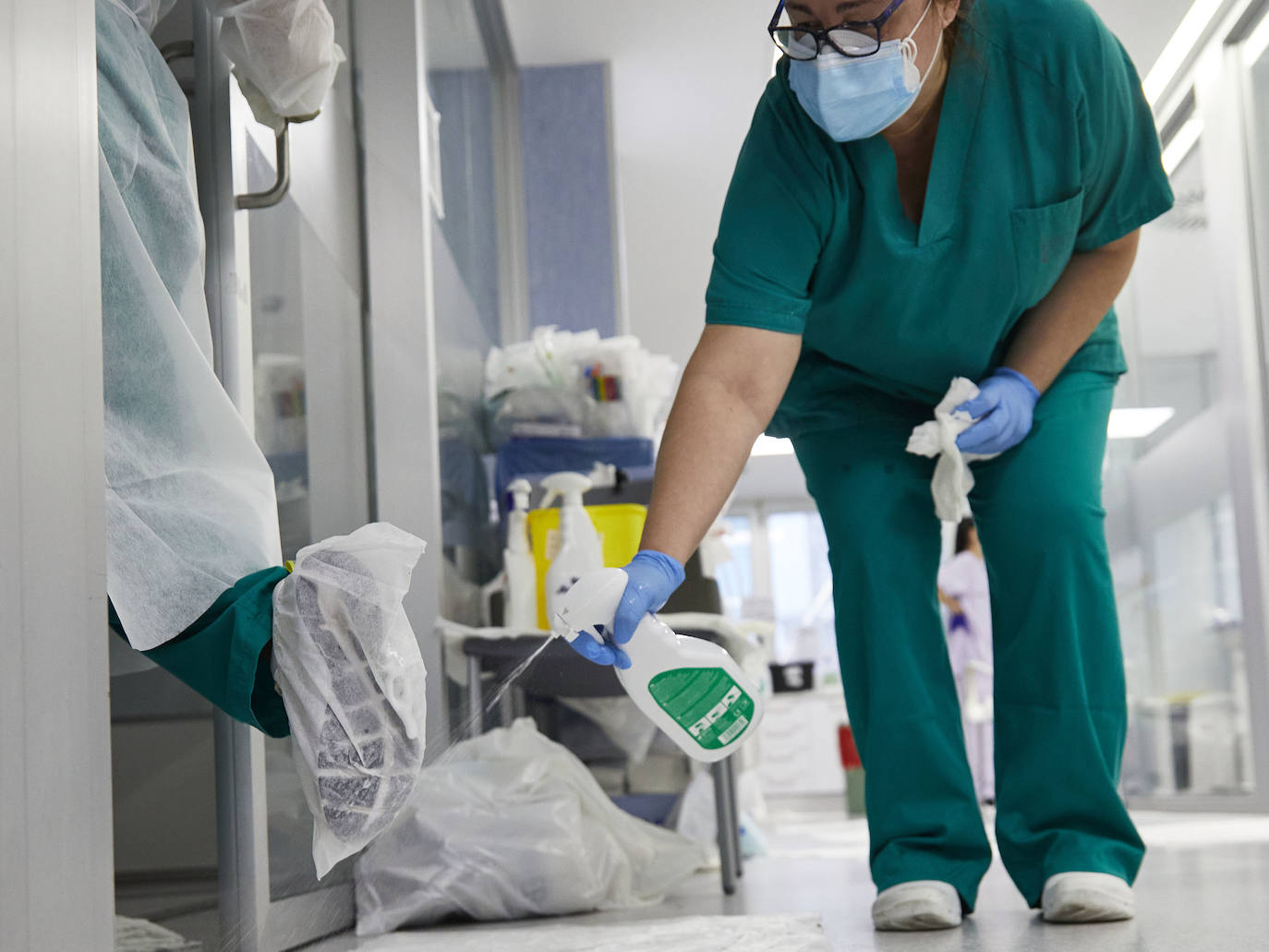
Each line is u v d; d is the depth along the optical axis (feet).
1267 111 11.72
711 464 4.43
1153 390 14.26
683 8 12.24
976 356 5.11
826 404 5.39
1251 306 11.93
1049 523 4.92
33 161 2.65
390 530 3.41
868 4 4.20
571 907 5.85
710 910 5.85
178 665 3.51
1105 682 4.91
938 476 4.78
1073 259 5.18
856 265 4.83
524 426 9.45
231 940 4.47
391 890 5.59
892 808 4.93
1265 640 11.81
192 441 3.74
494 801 5.92
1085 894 4.43
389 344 7.18
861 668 5.09
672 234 15.66
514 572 7.70
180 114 4.22
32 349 2.60
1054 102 4.65
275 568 3.60
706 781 8.71
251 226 5.16
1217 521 12.87
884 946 4.22
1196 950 3.72
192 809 5.65
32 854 2.47
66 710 2.64
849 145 4.69
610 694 7.34
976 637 17.99
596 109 13.05
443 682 6.68
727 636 6.36
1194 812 13.21
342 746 3.24
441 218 8.45
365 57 7.42
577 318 12.78
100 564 2.85
